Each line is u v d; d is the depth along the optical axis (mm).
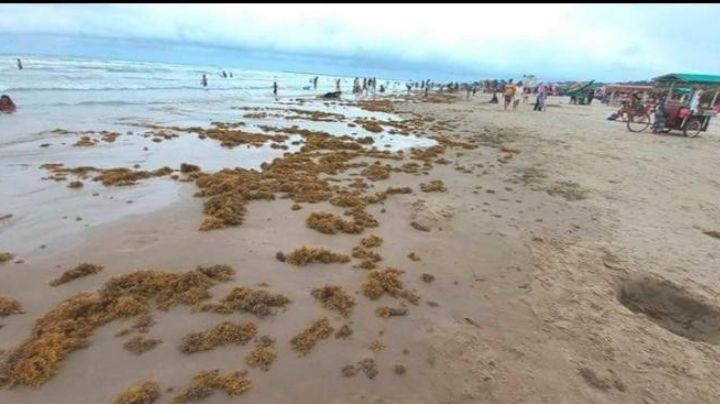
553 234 7695
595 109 40594
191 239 6516
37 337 4082
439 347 4391
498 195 9945
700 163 14805
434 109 35125
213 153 12867
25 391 3525
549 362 4270
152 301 4805
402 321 4801
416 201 8977
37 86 32188
